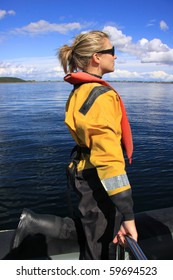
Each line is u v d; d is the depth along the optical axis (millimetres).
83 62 2029
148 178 11094
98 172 1746
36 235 2318
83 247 2387
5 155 14906
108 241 2023
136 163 13141
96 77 1995
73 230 2381
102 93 1814
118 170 1697
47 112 36594
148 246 2705
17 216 8133
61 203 8852
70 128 1938
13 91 87438
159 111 37156
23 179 11086
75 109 1890
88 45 1982
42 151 15812
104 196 1974
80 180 2004
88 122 1765
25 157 14477
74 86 2049
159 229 2830
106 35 2041
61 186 10281
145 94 75625
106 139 1728
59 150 16047
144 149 16219
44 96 67312
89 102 1818
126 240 1775
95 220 1992
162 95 72625
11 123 27344
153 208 8695
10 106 44281
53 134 21156
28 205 8812
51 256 2396
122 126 1926
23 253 2330
